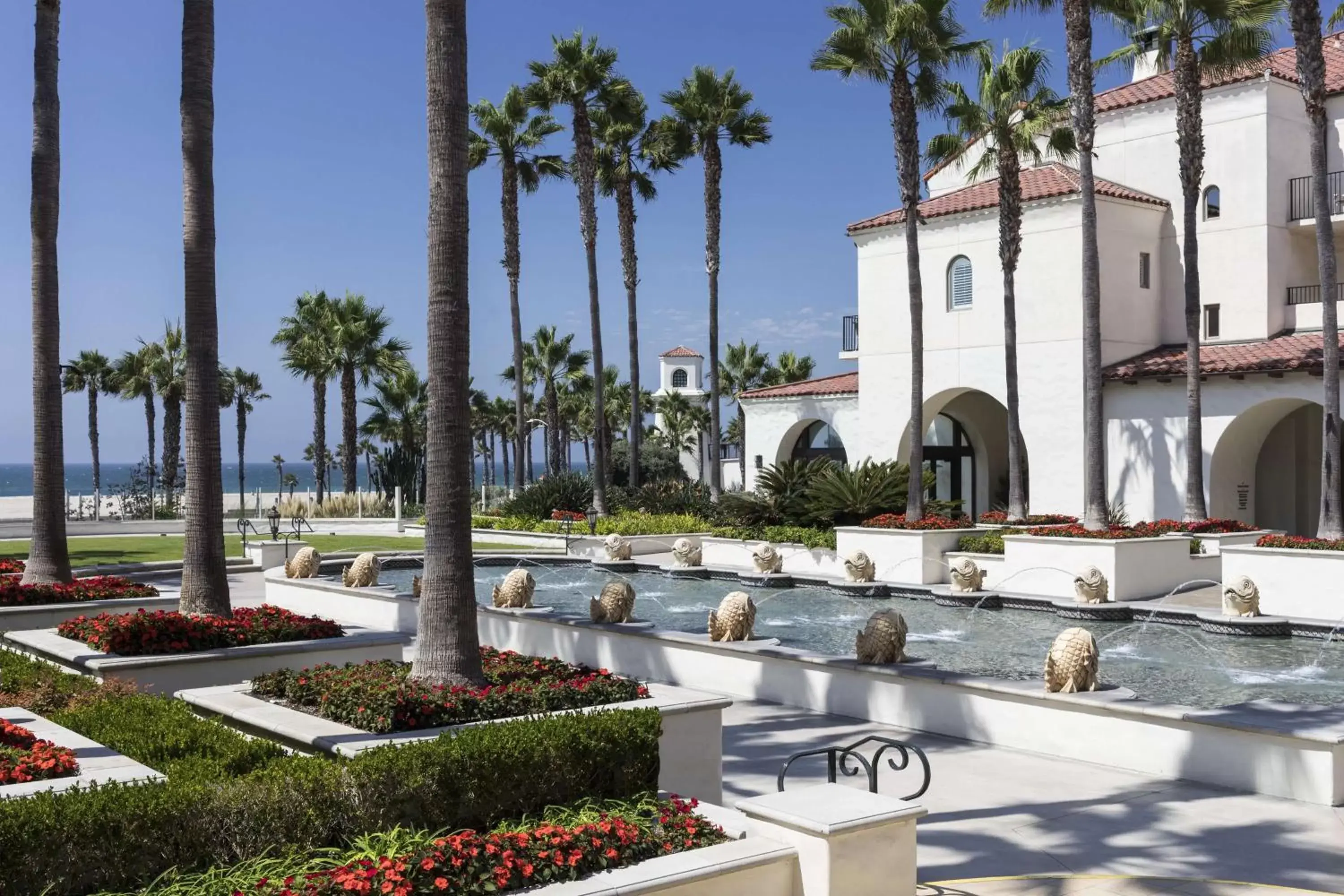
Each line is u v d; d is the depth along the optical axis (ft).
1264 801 27.14
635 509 116.57
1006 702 33.12
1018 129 80.33
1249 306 88.33
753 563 85.81
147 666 35.78
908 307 99.09
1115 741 30.63
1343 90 88.17
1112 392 87.45
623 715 22.59
